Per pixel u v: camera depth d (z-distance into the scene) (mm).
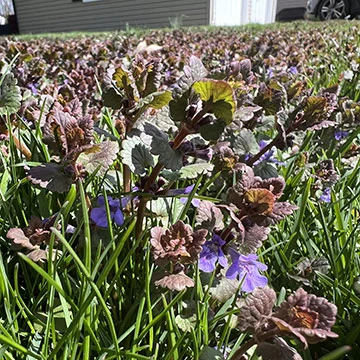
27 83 233
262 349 81
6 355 82
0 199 132
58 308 107
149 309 96
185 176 107
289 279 129
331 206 159
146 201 116
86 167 109
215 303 115
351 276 130
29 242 105
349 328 114
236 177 139
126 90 116
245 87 142
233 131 145
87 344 88
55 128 105
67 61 352
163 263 95
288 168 177
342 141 225
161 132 106
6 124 151
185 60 335
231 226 103
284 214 97
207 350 95
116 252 91
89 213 118
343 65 408
